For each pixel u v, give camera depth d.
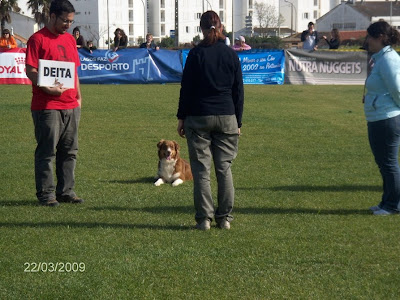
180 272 4.73
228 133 5.70
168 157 8.04
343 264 4.94
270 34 88.75
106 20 88.00
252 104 17.59
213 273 4.72
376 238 5.64
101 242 5.45
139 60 24.95
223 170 5.79
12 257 5.04
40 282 4.52
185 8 94.25
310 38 26.00
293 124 13.83
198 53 5.58
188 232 5.78
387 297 4.30
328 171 8.90
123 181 8.24
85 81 24.70
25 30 79.25
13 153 10.14
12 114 14.80
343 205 6.92
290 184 8.00
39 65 6.54
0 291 4.36
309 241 5.53
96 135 12.13
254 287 4.45
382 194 7.36
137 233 5.74
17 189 7.63
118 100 18.14
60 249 5.24
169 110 15.98
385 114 6.30
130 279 4.58
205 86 5.57
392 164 6.44
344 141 11.68
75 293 4.33
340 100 19.11
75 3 89.38
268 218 6.32
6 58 23.28
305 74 25.27
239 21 96.88
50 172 6.86
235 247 5.33
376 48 6.36
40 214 6.43
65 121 6.85
